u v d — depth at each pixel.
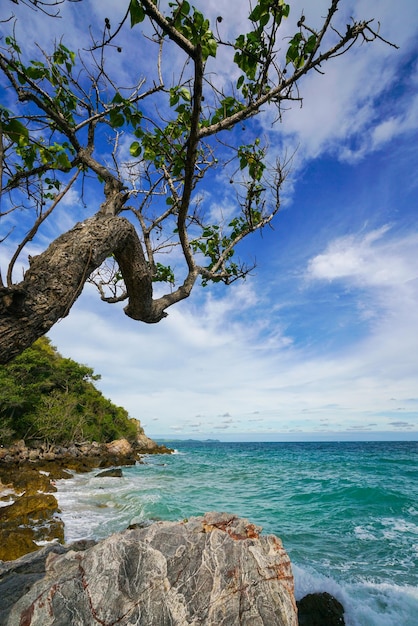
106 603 2.97
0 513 11.38
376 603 6.38
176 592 3.12
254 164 3.23
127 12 1.75
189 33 1.90
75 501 15.27
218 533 3.74
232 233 3.95
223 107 2.63
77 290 1.79
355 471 28.19
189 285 2.96
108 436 52.84
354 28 1.94
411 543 9.86
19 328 1.52
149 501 15.20
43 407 41.50
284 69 2.32
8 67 2.27
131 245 2.27
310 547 9.66
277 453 66.75
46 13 1.82
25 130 2.16
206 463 40.03
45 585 3.09
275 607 3.19
